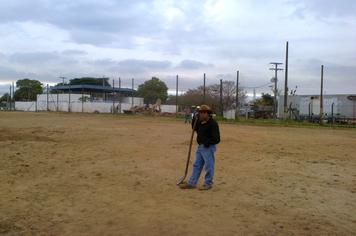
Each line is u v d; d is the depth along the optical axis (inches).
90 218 265.4
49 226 249.9
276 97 2758.4
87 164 476.7
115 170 437.4
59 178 393.4
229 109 2974.9
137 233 237.6
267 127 1407.5
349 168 482.9
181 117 2294.5
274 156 573.6
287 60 2027.6
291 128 1384.1
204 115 345.1
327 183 390.0
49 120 1521.9
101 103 3383.4
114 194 329.7
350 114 2289.6
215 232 239.5
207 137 346.6
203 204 300.5
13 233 237.8
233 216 271.6
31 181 378.3
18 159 507.5
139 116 2341.3
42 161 495.5
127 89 4141.2
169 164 479.8
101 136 839.1
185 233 237.5
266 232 241.6
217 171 441.1
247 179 399.5
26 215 271.7
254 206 298.7
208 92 3095.5
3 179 384.5
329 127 1545.3
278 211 287.3
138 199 313.7
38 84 5211.6
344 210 294.7
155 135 880.3
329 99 2352.4
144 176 405.4
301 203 311.4
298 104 2500.0
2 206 292.7
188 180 385.7
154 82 4340.6
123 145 674.2
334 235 240.1
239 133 1003.9
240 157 556.1
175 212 278.4
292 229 248.5
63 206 293.7
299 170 460.1
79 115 2265.0
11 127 1080.2
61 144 679.7
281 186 370.9
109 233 237.6
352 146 750.5
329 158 570.3
